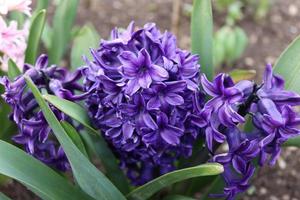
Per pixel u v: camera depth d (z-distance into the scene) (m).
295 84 0.44
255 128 0.43
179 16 0.75
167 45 0.39
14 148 0.38
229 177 0.40
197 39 0.46
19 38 0.50
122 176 0.46
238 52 0.66
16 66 0.47
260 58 0.70
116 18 0.75
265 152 0.40
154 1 0.78
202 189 0.53
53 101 0.39
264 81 0.39
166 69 0.38
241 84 0.39
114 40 0.39
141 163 0.45
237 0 0.77
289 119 0.37
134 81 0.37
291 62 0.44
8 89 0.41
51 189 0.39
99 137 0.43
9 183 0.54
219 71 0.68
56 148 0.48
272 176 0.57
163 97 0.38
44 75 0.42
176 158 0.45
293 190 0.56
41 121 0.41
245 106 0.40
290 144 0.44
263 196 0.56
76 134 0.40
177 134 0.39
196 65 0.40
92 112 0.42
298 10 0.78
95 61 0.40
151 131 0.39
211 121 0.38
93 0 0.77
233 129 0.39
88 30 0.51
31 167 0.38
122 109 0.38
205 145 0.44
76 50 0.51
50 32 0.65
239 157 0.39
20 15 0.59
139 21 0.74
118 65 0.40
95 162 0.56
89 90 0.40
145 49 0.37
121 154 0.44
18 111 0.42
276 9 0.78
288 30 0.74
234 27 0.73
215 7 0.76
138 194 0.42
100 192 0.39
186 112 0.40
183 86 0.38
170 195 0.46
